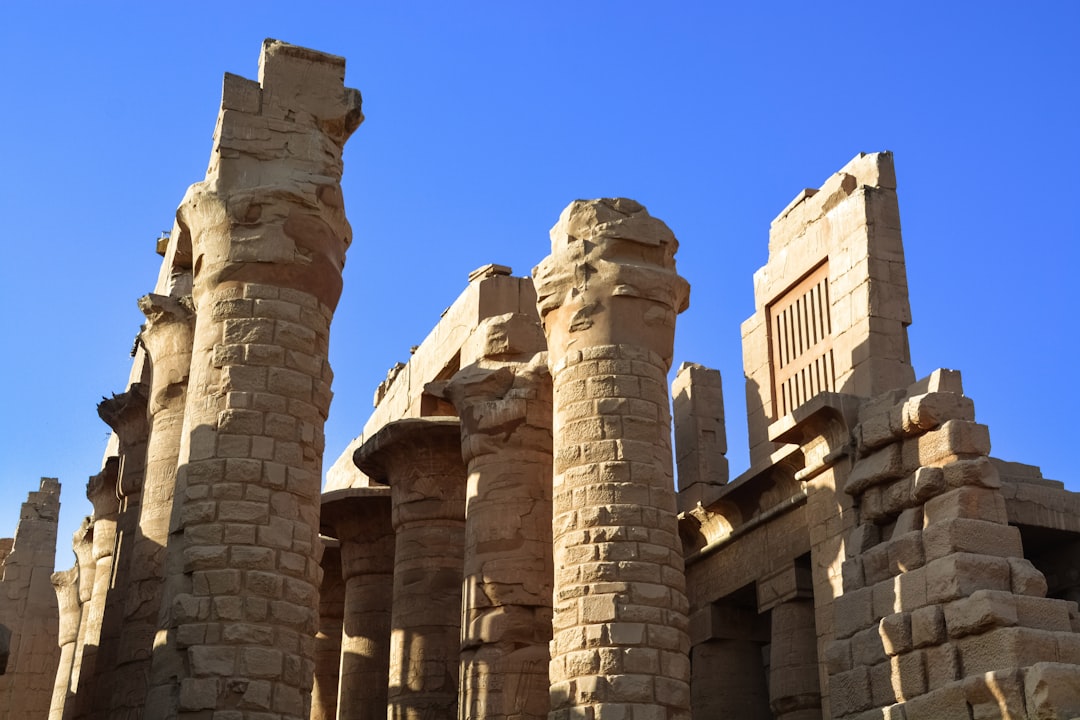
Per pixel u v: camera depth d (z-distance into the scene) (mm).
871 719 16938
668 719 17422
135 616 19812
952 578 16375
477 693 20203
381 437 24844
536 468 21672
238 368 18484
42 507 36812
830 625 19516
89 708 22844
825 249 22984
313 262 19422
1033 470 21156
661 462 19016
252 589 17422
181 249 21781
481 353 23438
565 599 18125
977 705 15484
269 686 17047
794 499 21500
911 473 18203
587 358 19406
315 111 20359
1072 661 15680
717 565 24078
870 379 20891
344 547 27594
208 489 17812
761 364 24531
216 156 19750
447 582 23844
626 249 20156
